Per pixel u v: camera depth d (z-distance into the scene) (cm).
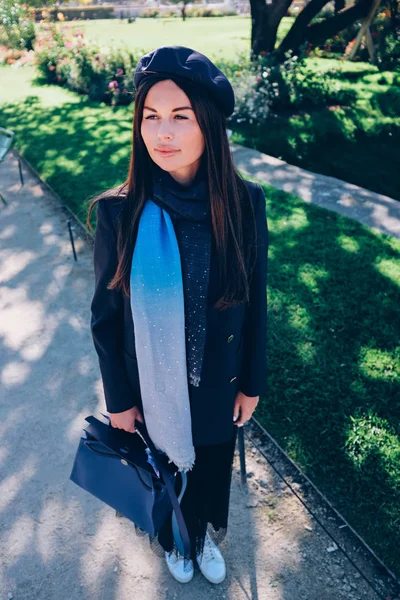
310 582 208
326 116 873
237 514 234
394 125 849
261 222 150
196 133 127
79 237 487
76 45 1124
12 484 253
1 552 222
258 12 958
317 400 287
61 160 667
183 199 134
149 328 141
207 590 207
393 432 268
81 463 173
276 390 293
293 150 742
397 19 1223
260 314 162
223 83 125
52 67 1180
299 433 267
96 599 205
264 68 891
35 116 899
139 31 2314
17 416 293
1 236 492
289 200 541
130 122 841
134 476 166
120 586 209
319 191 575
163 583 210
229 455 186
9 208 550
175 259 136
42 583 210
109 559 219
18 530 231
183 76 120
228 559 217
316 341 332
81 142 739
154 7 3247
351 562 213
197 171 137
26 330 363
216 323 151
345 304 370
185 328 144
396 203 544
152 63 121
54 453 270
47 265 441
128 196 139
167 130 124
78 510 239
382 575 209
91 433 162
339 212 521
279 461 257
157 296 137
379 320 354
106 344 156
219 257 140
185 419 158
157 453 169
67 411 296
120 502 167
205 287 138
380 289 388
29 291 407
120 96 959
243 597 204
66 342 351
